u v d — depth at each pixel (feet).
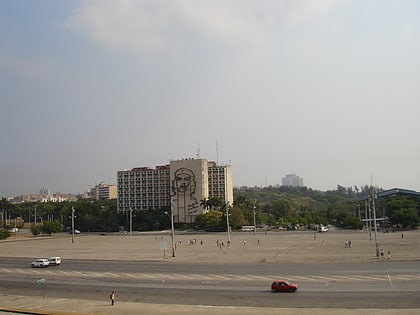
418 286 187.73
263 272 237.86
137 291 200.95
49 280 243.19
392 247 352.90
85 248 448.65
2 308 177.37
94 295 196.95
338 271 232.32
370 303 161.58
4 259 363.56
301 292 183.93
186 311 160.76
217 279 222.07
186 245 450.71
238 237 559.38
